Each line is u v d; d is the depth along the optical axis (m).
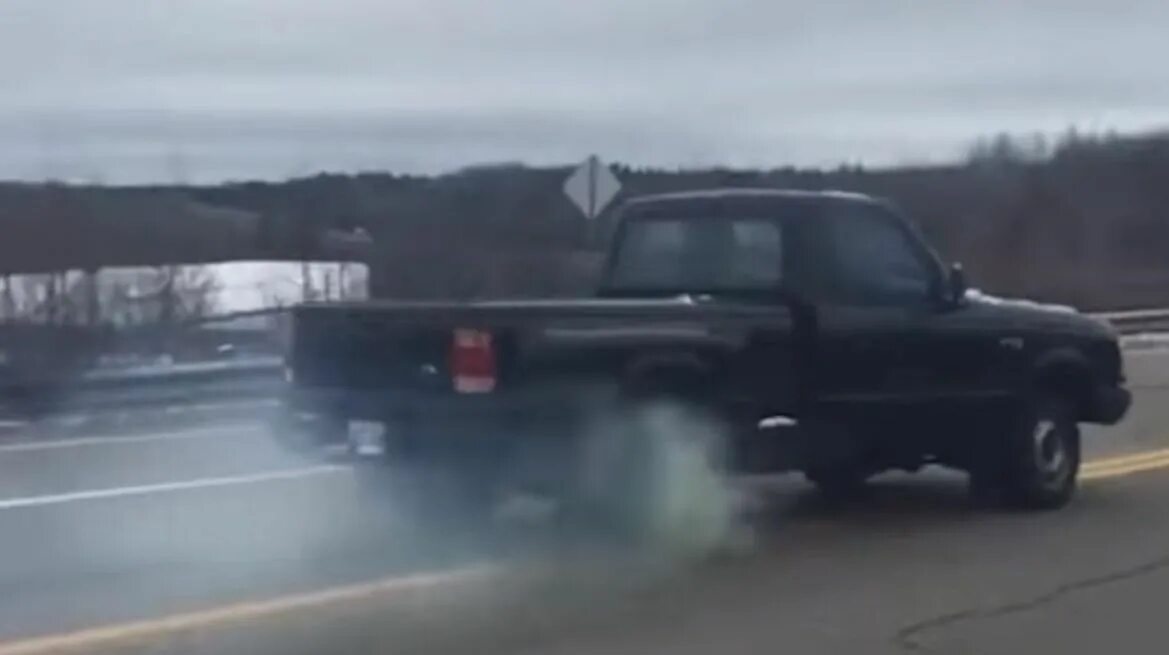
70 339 18.75
